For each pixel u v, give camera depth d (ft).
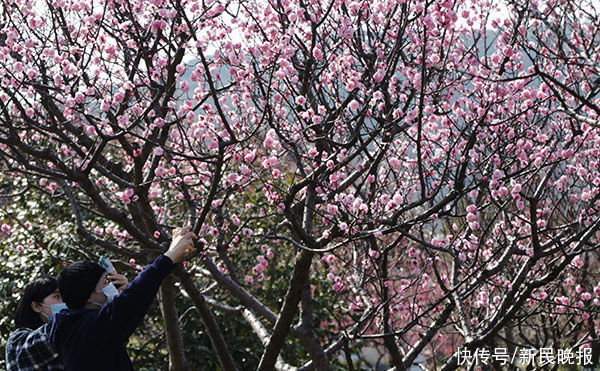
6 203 30.07
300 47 15.85
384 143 13.96
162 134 17.40
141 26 16.81
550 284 20.20
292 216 15.23
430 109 13.57
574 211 20.18
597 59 15.31
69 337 8.52
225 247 18.54
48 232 27.22
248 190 27.32
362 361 32.27
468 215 13.97
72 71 15.23
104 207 16.37
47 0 15.48
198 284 31.91
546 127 19.89
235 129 17.22
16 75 15.74
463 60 16.81
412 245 17.90
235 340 29.40
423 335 18.80
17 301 26.40
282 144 15.90
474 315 22.25
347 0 16.01
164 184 25.45
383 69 14.90
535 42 16.10
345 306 29.58
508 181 15.94
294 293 17.70
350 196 14.56
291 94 17.02
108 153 28.89
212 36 16.10
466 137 15.92
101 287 9.19
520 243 20.15
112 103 15.64
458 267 19.27
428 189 16.11
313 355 19.75
